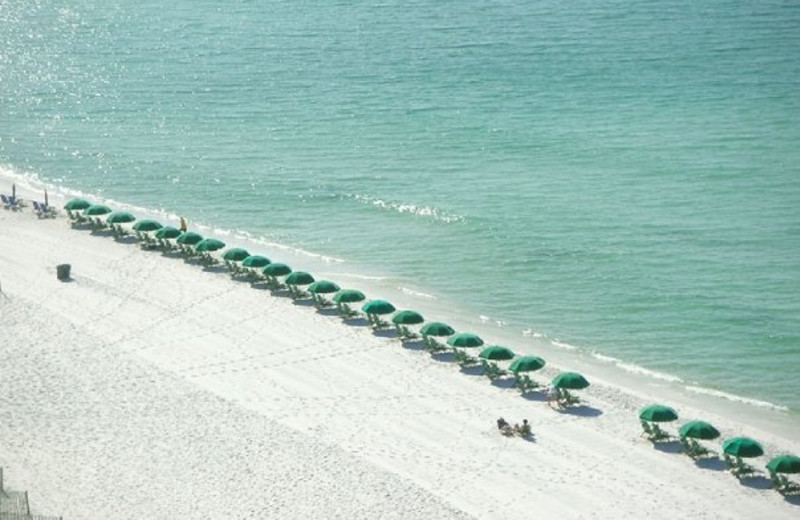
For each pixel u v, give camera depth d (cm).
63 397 9012
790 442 8575
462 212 14225
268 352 9962
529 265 12519
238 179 15762
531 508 7475
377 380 9425
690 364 10138
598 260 12606
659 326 10944
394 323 10175
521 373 9600
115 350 9938
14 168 16462
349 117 19088
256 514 7331
